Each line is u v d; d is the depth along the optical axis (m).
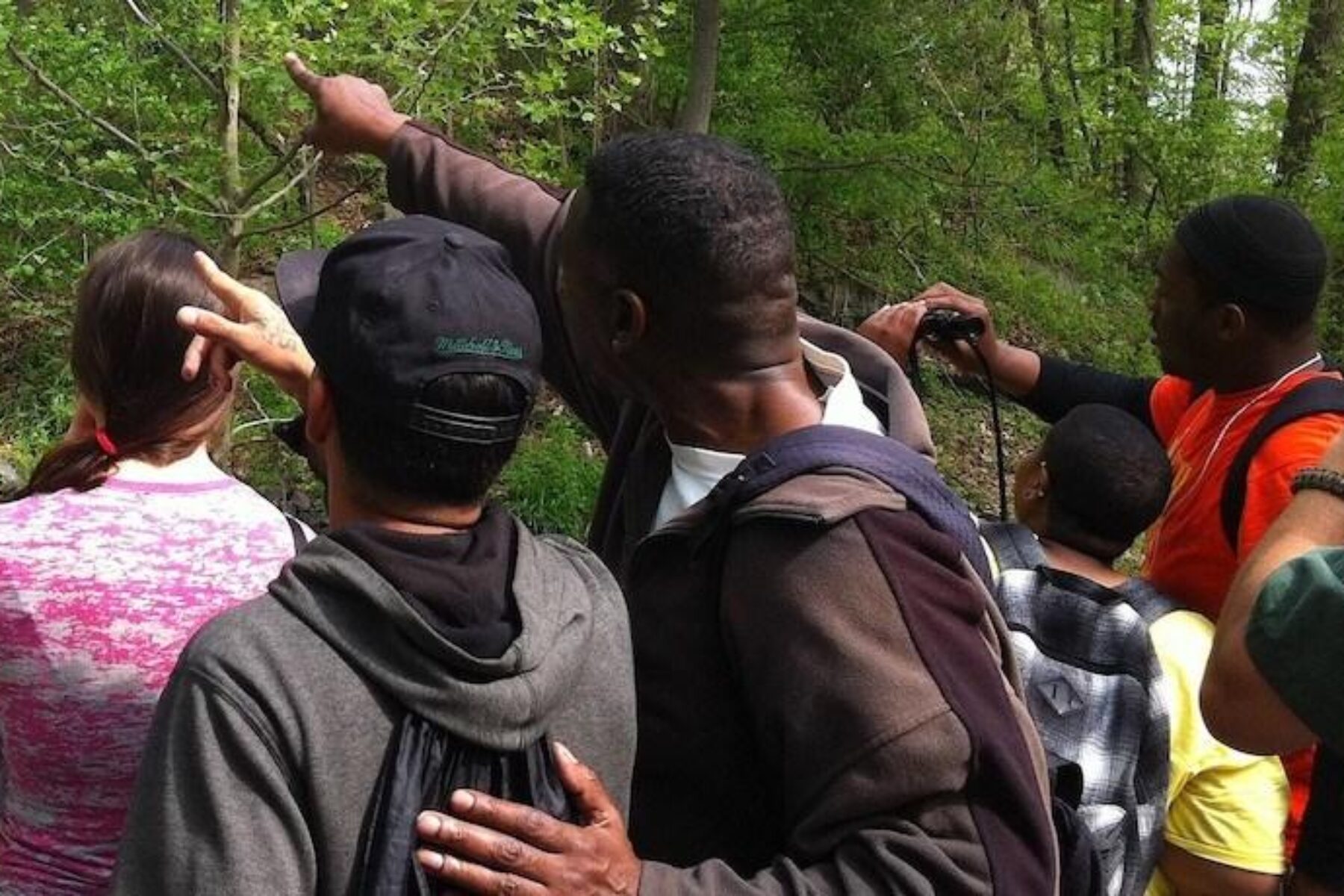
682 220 1.54
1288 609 1.49
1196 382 2.85
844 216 9.40
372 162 6.09
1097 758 2.11
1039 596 2.24
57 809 1.84
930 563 1.46
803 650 1.42
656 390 1.64
